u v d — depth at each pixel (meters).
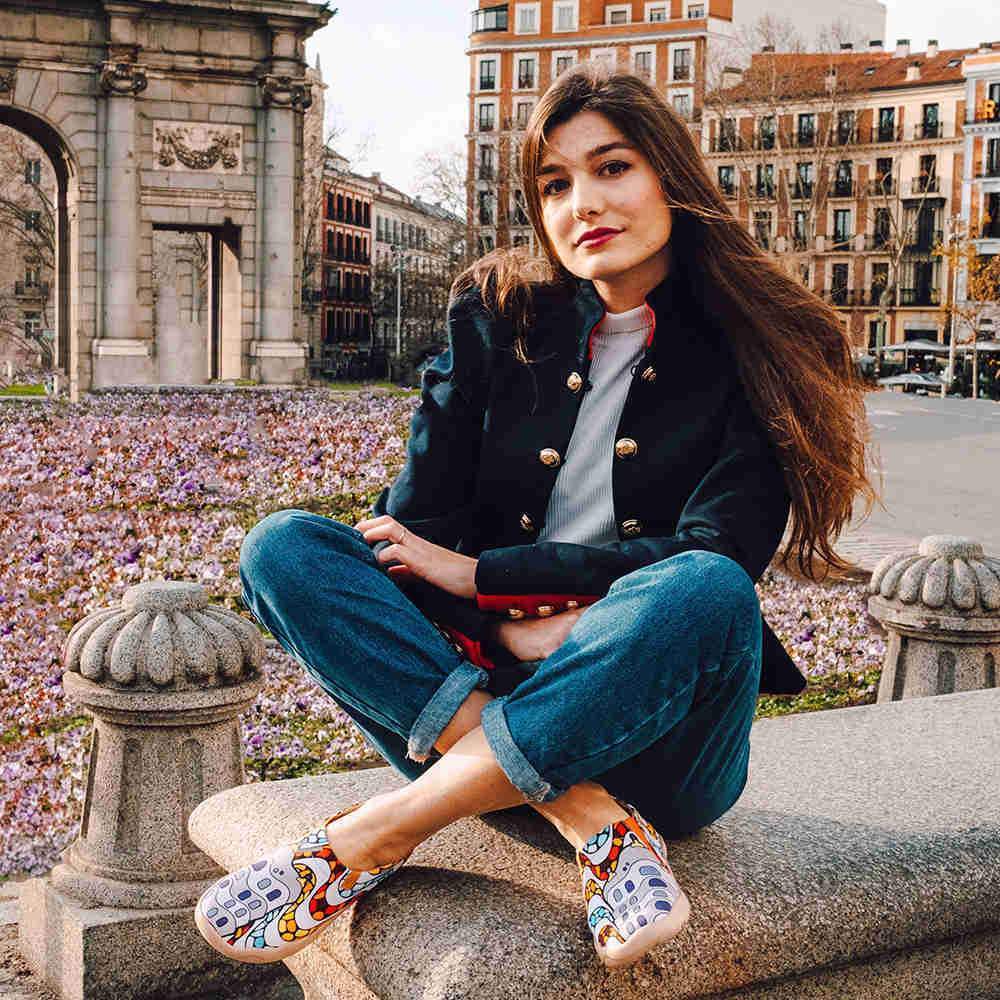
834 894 2.82
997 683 6.34
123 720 4.39
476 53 97.88
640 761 2.68
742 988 2.74
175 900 4.27
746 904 2.71
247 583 2.71
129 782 4.43
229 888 2.63
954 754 3.91
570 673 2.46
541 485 2.94
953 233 76.06
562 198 2.92
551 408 2.96
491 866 2.79
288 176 38.19
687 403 2.89
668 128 2.86
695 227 2.92
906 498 19.05
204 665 4.39
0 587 12.29
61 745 8.38
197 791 4.44
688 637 2.42
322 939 2.74
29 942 4.58
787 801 3.40
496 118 97.81
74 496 16.47
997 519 17.45
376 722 2.79
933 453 24.67
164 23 36.75
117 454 19.22
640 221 2.85
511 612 2.75
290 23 37.28
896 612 6.38
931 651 6.34
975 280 67.56
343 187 115.62
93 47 36.53
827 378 2.93
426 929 2.54
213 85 37.53
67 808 7.45
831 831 3.13
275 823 3.18
